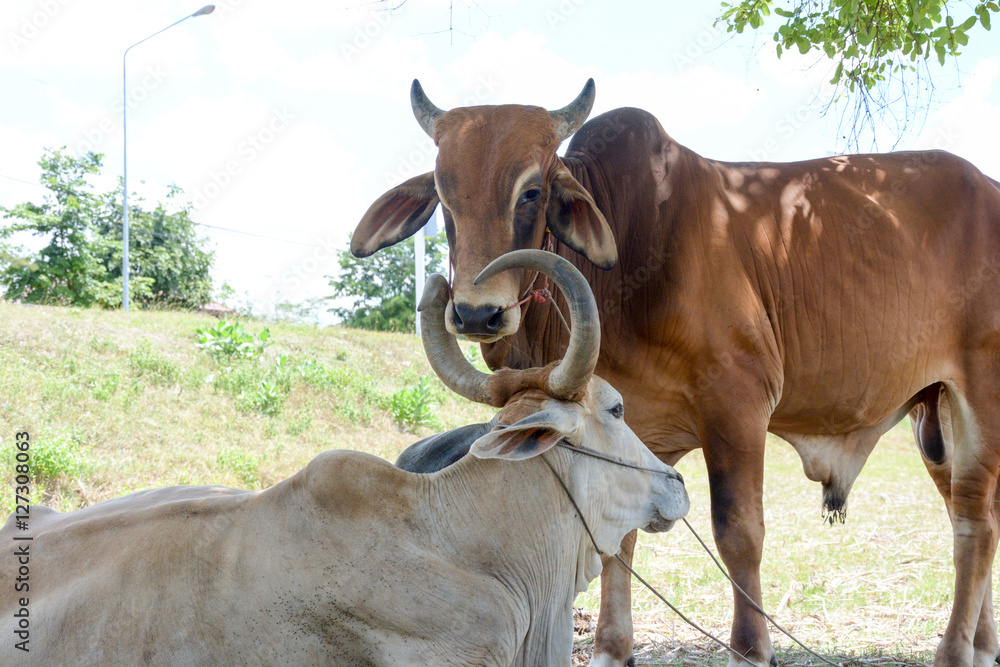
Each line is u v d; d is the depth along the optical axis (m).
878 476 11.91
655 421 3.90
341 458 2.34
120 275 20.44
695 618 5.08
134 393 9.26
